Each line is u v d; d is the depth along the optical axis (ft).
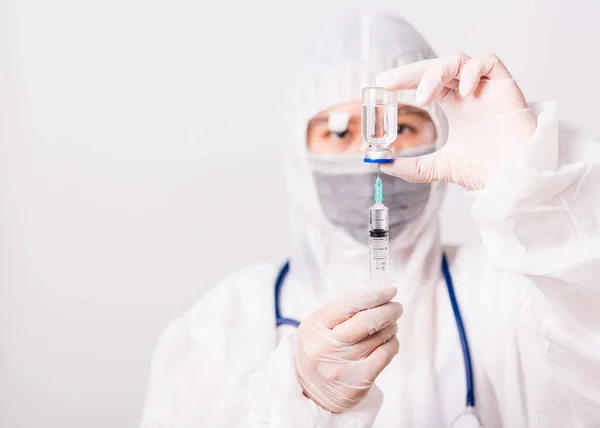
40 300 7.48
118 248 7.34
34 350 7.45
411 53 5.08
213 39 7.17
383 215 3.65
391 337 3.80
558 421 4.35
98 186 7.36
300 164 5.13
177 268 7.31
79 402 7.39
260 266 5.48
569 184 3.33
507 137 3.48
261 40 7.13
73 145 7.38
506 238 3.38
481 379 4.64
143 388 7.36
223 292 5.18
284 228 7.21
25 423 7.41
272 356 3.94
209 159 7.25
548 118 3.29
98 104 7.36
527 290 4.56
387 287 3.61
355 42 5.03
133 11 7.25
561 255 3.34
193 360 4.88
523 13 6.74
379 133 3.58
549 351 3.87
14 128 7.42
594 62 6.69
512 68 6.81
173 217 7.30
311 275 5.15
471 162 3.55
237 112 7.19
